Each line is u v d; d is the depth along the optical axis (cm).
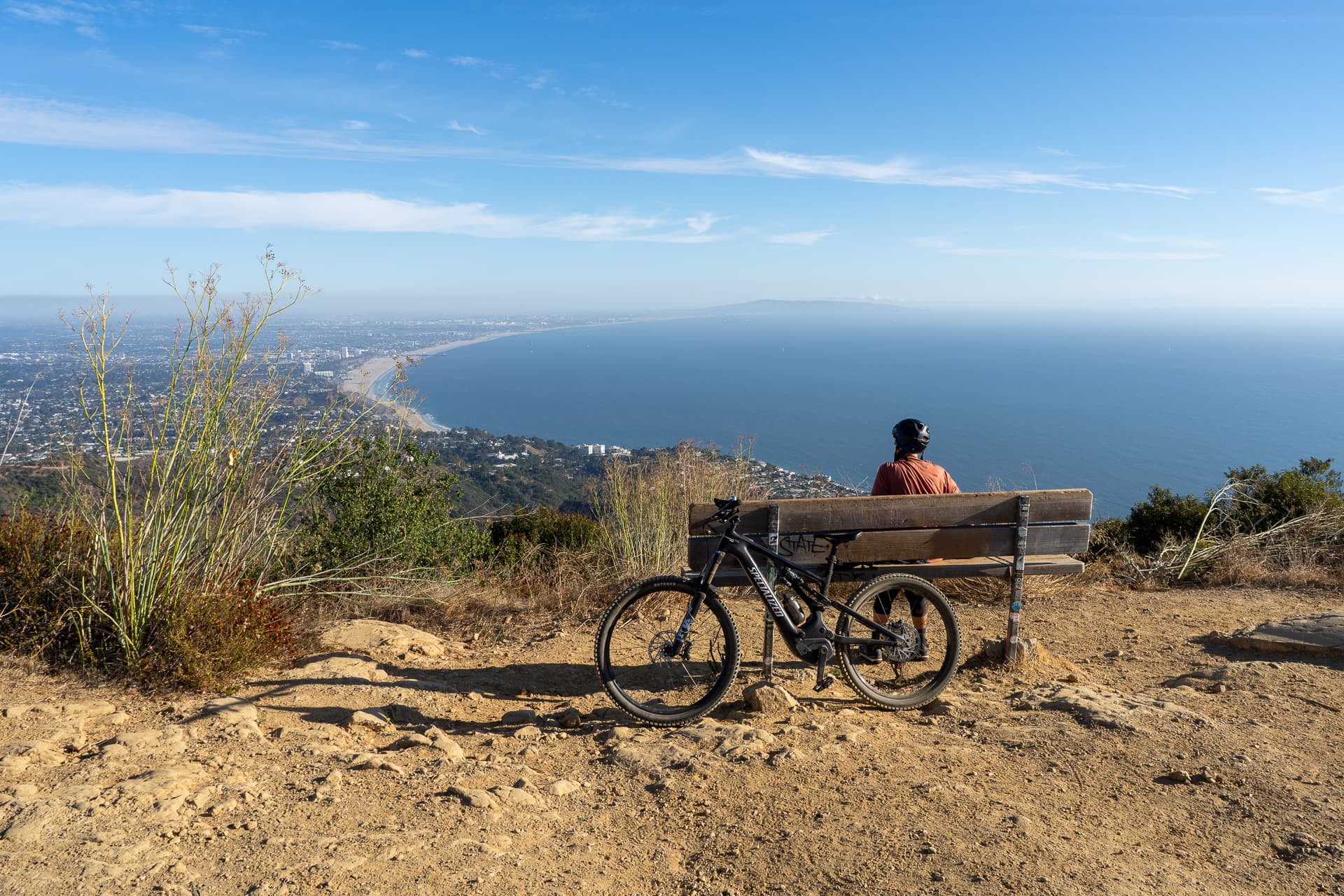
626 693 414
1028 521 434
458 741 362
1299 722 355
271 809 269
